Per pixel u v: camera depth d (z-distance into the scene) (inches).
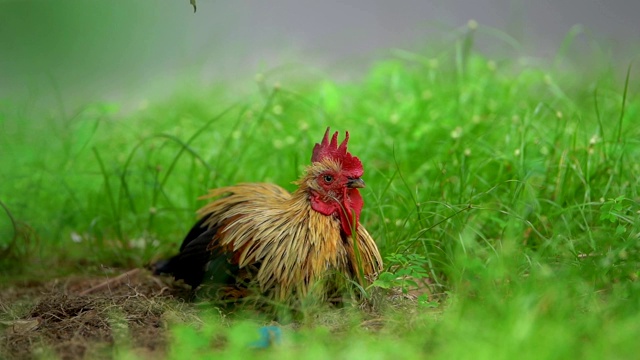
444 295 389.4
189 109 676.7
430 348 310.3
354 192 372.8
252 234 371.2
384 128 560.7
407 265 390.9
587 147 453.4
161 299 390.9
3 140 574.6
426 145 523.5
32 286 454.0
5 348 335.6
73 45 947.3
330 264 362.9
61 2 999.0
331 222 366.6
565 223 406.3
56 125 649.6
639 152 463.2
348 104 649.0
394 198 458.9
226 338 333.1
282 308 360.5
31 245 502.0
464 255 368.5
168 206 526.3
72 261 490.3
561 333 296.8
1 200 507.2
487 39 886.4
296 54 871.7
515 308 315.6
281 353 302.4
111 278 456.4
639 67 757.3
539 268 364.8
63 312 377.1
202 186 512.7
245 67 849.5
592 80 646.5
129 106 764.0
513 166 456.4
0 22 979.3
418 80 646.5
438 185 460.1
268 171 536.1
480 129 527.8
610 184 437.4
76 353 324.5
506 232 401.1
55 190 540.4
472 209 420.2
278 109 581.6
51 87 831.7
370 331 338.0
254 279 366.6
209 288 378.9
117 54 937.5
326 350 307.6
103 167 509.4
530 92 618.8
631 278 362.3
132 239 509.0
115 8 1001.5
